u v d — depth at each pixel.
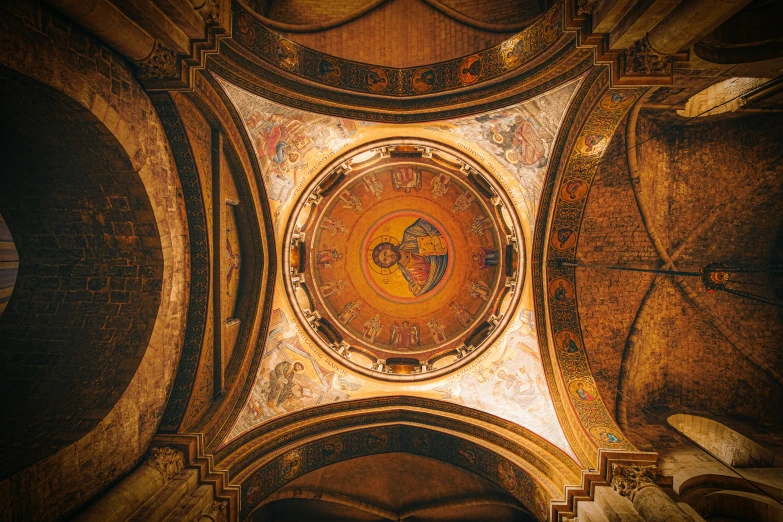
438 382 13.51
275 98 10.59
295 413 12.41
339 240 16.05
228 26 8.76
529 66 9.97
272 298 12.59
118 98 7.88
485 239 15.59
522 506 12.10
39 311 9.58
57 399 8.59
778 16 8.87
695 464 11.10
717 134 12.52
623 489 9.26
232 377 11.38
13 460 7.10
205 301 10.38
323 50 12.26
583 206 11.48
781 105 11.52
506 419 12.23
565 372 11.77
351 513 13.99
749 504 10.00
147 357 9.22
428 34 12.52
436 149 12.90
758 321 13.23
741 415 13.12
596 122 9.75
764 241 13.17
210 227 10.27
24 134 7.82
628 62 8.20
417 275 16.31
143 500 8.40
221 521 9.45
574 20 8.45
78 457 7.67
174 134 9.23
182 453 9.47
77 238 9.34
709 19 7.00
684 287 13.26
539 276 12.42
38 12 6.39
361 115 11.59
